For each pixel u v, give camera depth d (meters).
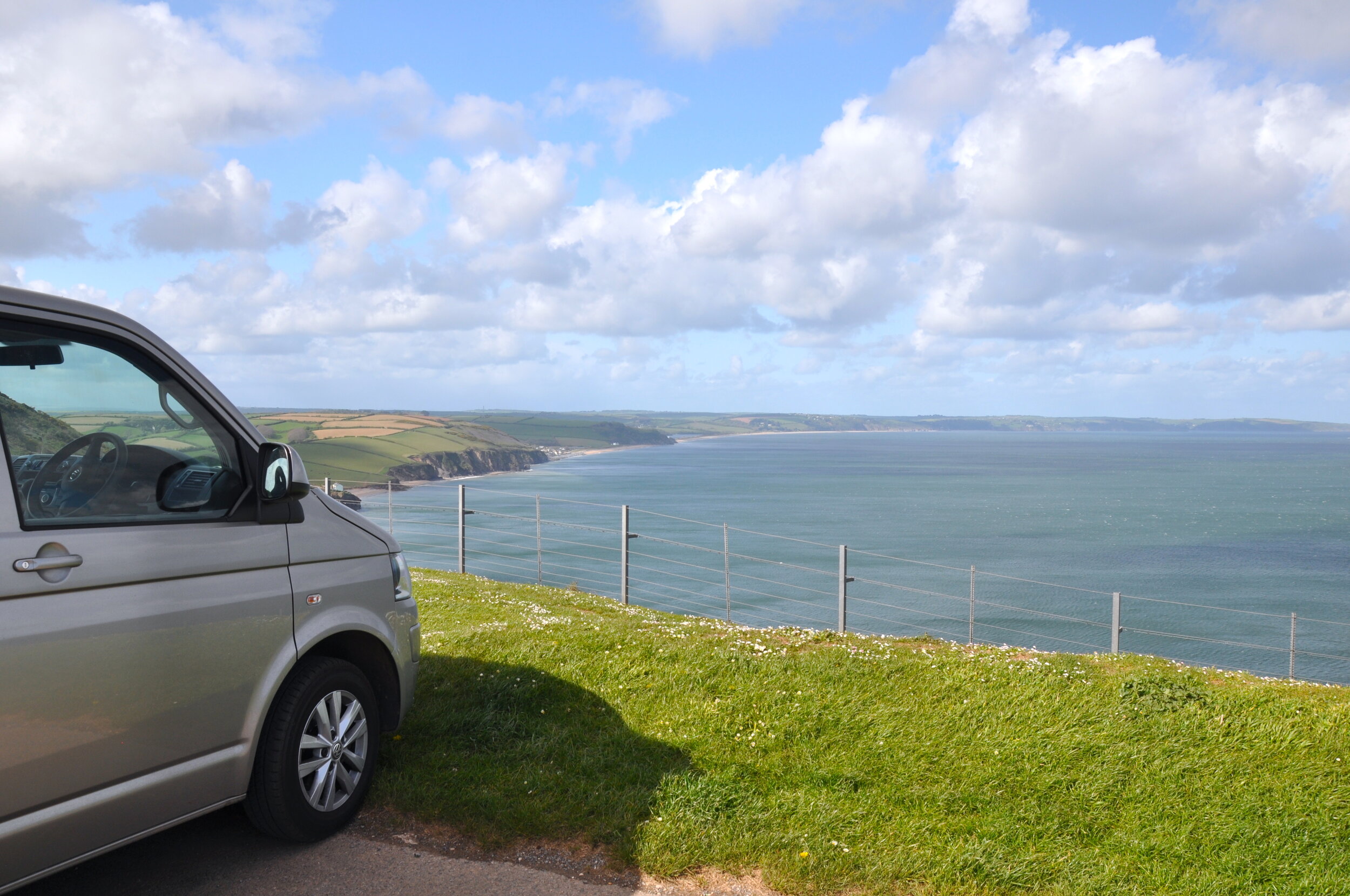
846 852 4.42
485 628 9.17
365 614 4.70
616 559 96.19
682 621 12.66
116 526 3.50
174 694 3.62
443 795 4.90
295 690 4.23
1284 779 5.39
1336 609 83.75
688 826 4.60
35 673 3.11
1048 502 189.25
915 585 92.00
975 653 8.73
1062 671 7.51
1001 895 4.19
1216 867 4.49
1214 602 86.12
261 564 4.07
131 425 3.72
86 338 3.65
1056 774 5.42
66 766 3.24
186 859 4.21
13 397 3.32
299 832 4.27
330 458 177.75
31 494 3.25
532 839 4.52
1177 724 6.12
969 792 5.21
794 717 6.23
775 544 119.88
